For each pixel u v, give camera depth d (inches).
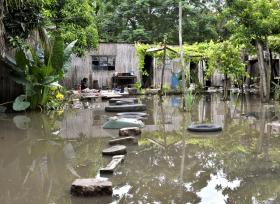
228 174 214.5
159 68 999.6
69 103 650.2
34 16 496.7
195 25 1181.1
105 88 1021.2
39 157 261.7
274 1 573.3
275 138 318.3
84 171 224.4
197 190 187.0
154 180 204.8
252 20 564.7
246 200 172.1
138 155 265.1
